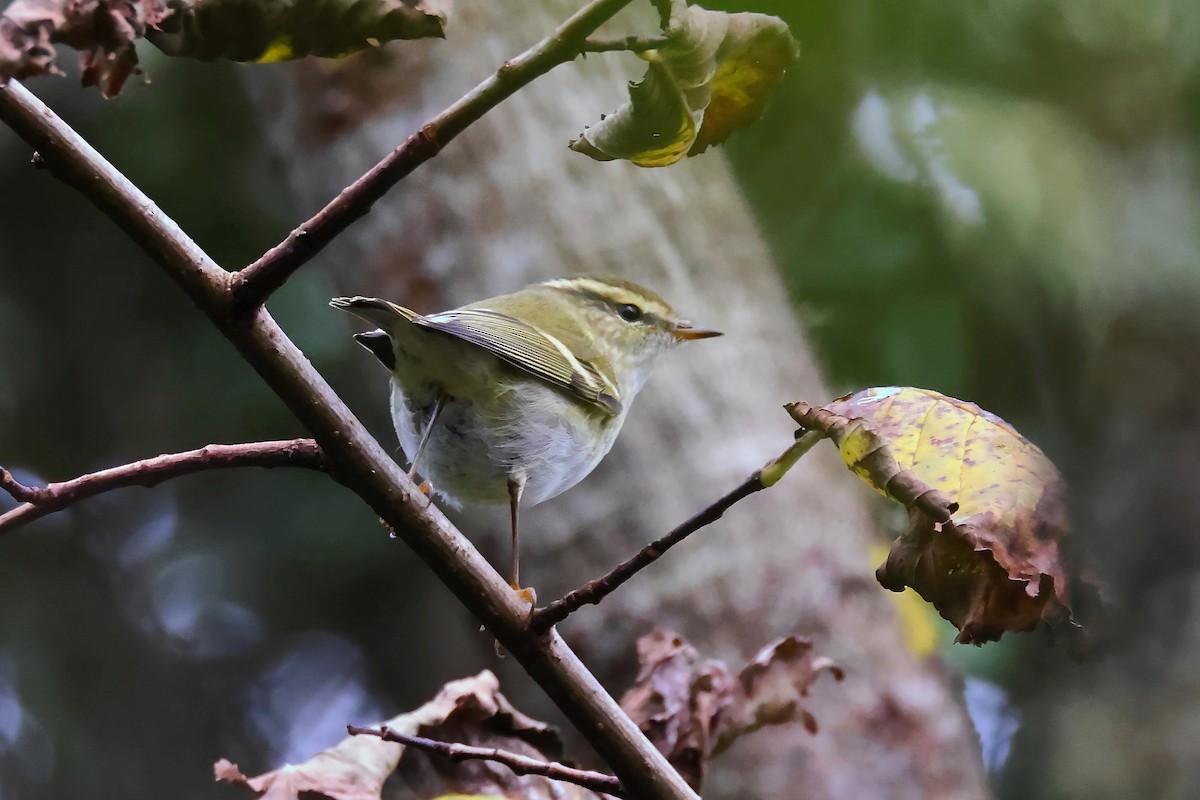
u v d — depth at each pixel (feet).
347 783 16.98
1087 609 13.48
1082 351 36.11
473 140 31.73
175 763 43.88
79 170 13.73
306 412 14.35
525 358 23.16
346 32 13.30
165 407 44.55
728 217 33.27
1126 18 31.60
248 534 44.60
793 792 27.61
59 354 45.11
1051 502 13.38
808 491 30.73
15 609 43.93
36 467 44.57
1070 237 32.78
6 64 11.73
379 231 31.83
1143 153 33.40
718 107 14.73
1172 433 37.81
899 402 13.98
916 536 13.35
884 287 34.01
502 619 14.69
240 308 13.96
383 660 45.27
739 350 31.42
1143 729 37.76
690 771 18.67
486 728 18.56
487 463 23.15
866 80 29.07
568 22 12.79
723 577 29.30
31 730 42.52
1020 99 32.27
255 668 45.50
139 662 44.70
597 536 29.63
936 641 31.40
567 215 31.48
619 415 25.16
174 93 39.73
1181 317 35.24
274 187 41.09
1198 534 38.42
